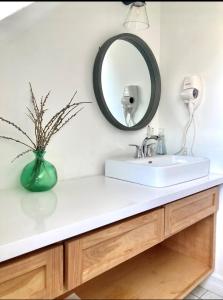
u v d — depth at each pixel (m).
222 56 1.48
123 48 1.58
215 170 1.55
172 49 1.72
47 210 0.89
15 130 1.18
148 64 1.73
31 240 0.68
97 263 0.86
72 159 1.40
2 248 0.63
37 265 0.72
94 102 1.48
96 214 0.85
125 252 0.95
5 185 1.17
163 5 1.76
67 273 0.78
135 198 1.03
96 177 1.45
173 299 1.29
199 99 1.59
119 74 1.57
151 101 1.75
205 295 1.54
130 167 1.32
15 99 1.17
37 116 1.18
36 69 1.23
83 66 1.42
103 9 1.49
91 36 1.45
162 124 1.82
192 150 1.65
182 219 1.21
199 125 1.60
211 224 1.52
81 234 0.82
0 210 0.89
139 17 1.51
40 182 1.12
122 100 1.59
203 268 1.54
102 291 1.33
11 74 1.15
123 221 0.94
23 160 1.21
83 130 1.44
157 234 1.08
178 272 1.49
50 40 1.27
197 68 1.60
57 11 1.28
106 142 1.55
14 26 1.14
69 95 1.36
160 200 1.05
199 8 1.57
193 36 1.61
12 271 0.67
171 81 1.74
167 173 1.21
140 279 1.42
